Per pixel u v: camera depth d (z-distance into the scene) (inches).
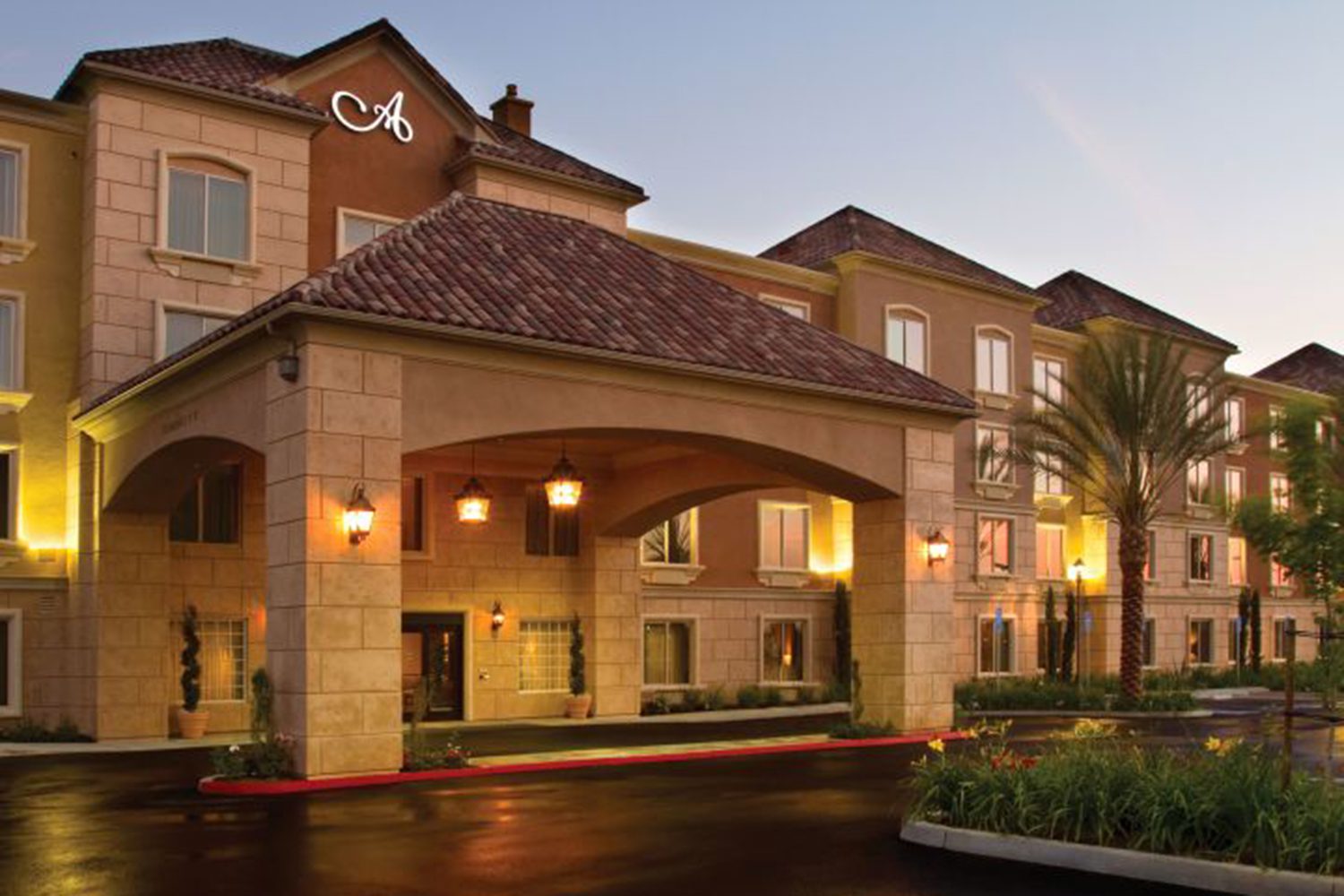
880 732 922.1
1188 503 1892.2
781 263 1485.0
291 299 661.9
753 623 1391.5
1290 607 2134.6
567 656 1189.1
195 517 1016.2
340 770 663.8
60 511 994.7
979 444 1592.0
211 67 1074.1
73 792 643.5
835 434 901.2
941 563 952.3
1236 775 442.6
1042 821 463.8
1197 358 1866.4
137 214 993.5
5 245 972.6
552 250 910.4
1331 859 392.5
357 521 669.9
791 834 511.5
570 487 892.6
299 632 663.1
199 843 489.4
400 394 698.8
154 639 971.3
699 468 1079.0
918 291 1534.2
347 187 1116.5
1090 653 1713.8
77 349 1001.5
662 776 706.8
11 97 977.5
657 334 823.7
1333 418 1254.9
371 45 1139.3
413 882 420.8
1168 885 413.4
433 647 1118.4
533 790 642.8
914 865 449.4
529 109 1423.5
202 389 782.5
